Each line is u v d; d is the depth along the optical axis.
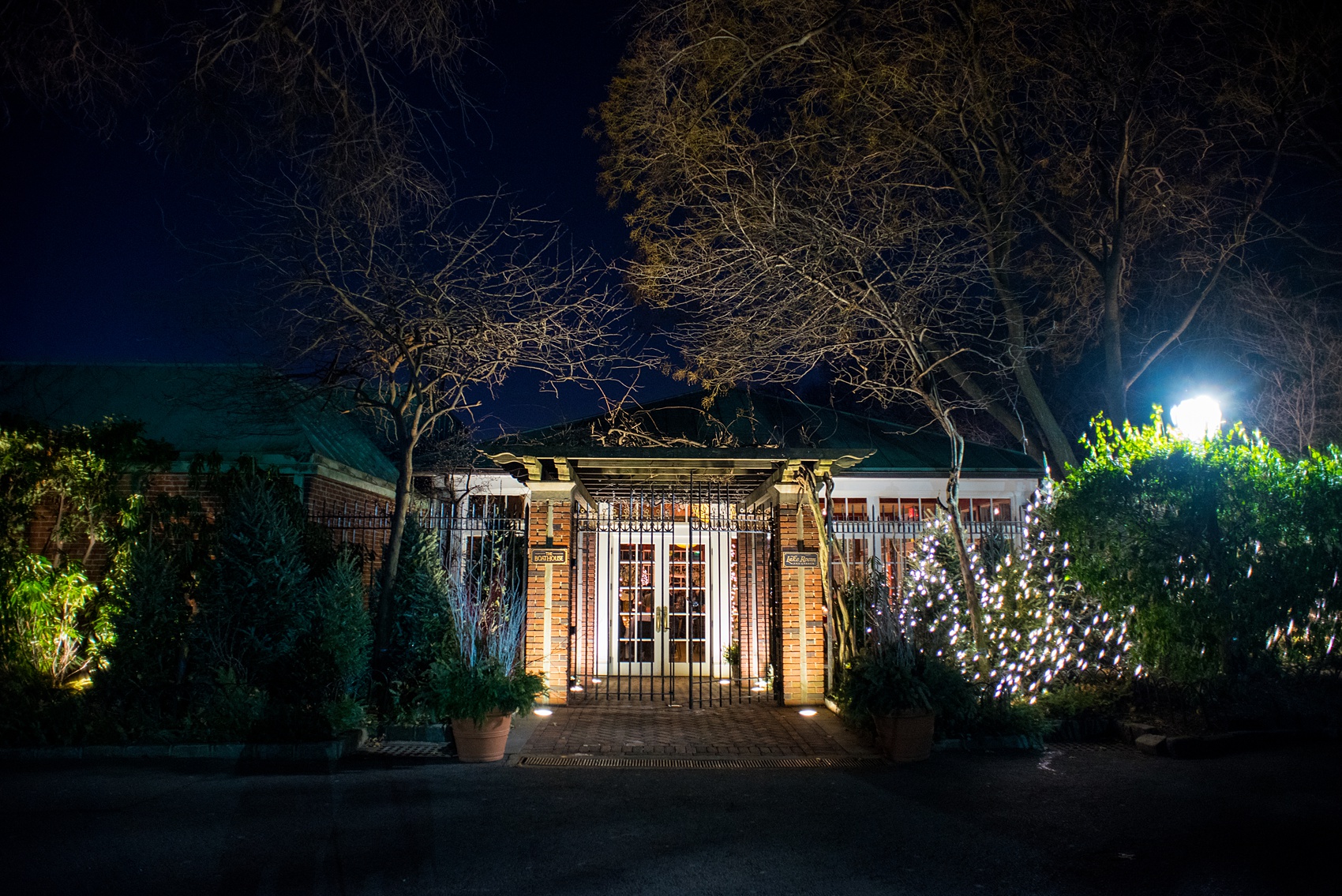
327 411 16.64
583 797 7.08
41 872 5.05
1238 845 5.75
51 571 11.29
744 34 14.70
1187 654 9.88
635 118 14.96
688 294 13.70
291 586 9.97
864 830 6.14
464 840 5.80
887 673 8.84
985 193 17.38
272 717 8.80
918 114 15.81
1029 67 15.98
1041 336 19.05
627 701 12.61
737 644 15.09
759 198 12.46
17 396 15.65
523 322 11.29
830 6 14.68
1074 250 17.52
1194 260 18.11
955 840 5.90
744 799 7.05
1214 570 9.95
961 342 18.52
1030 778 7.86
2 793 6.97
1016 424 20.50
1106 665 11.26
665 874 5.18
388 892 4.81
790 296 12.73
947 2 15.56
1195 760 8.52
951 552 12.25
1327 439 17.55
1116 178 16.47
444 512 15.41
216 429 15.02
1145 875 5.20
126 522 11.17
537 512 12.38
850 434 18.88
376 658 10.35
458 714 8.37
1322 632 10.21
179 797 6.87
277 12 8.12
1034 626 11.00
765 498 13.74
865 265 12.22
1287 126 15.77
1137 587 10.41
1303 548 10.12
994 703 9.67
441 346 11.18
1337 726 9.25
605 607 15.98
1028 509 12.64
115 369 16.50
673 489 15.00
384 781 7.57
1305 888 4.97
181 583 10.07
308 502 14.22
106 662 10.34
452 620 10.30
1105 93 15.83
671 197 15.27
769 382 14.17
